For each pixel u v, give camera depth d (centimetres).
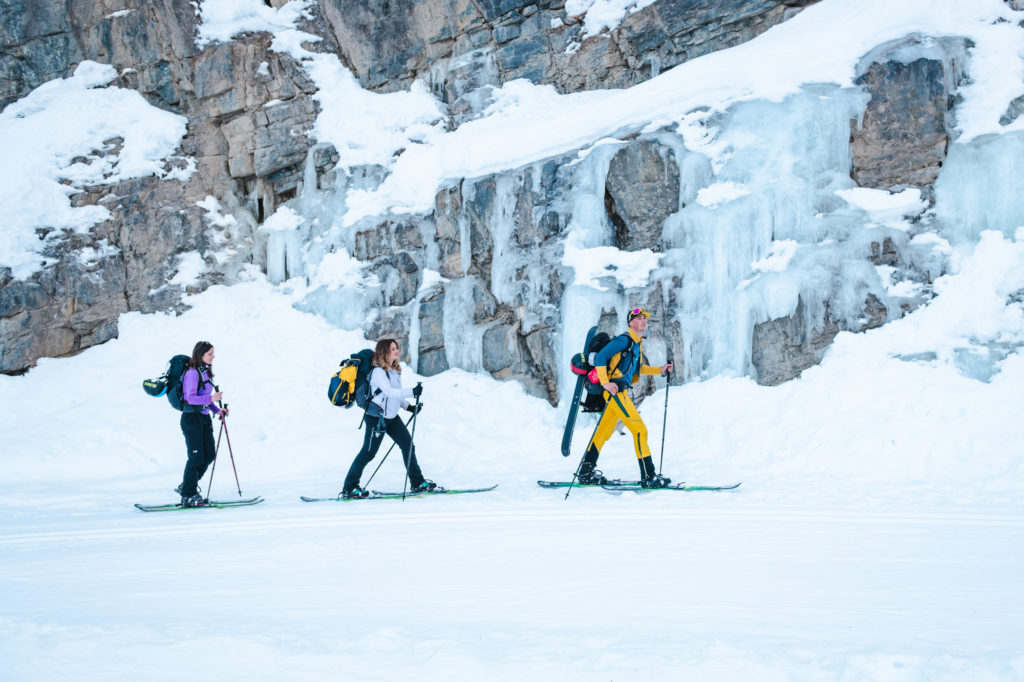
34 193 1358
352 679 265
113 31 1536
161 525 652
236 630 324
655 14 1283
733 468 828
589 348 776
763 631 318
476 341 1191
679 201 1073
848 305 930
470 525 589
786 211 984
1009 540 498
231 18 1512
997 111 937
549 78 1398
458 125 1434
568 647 297
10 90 1577
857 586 392
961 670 258
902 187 964
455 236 1245
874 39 1039
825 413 850
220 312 1338
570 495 727
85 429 1073
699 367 1016
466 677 267
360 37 1499
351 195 1370
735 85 1105
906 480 729
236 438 1037
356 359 782
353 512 677
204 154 1499
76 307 1325
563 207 1150
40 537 618
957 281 891
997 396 778
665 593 384
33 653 293
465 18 1443
